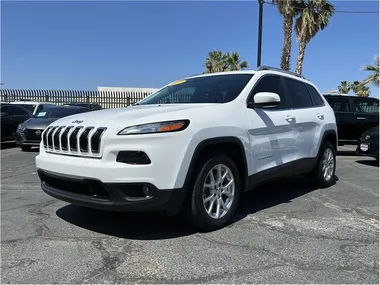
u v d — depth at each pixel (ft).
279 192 20.06
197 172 12.85
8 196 18.83
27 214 15.60
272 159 16.43
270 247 12.15
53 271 10.39
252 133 15.06
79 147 12.51
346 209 16.79
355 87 120.78
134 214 15.39
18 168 28.35
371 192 20.24
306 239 12.92
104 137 11.91
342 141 38.27
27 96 76.84
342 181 23.38
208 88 16.33
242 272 10.38
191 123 12.60
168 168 11.89
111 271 10.39
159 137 11.80
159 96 17.57
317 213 16.10
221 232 13.47
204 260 11.10
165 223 14.33
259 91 16.28
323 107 21.33
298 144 18.30
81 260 11.09
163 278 10.01
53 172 13.05
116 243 12.39
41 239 12.75
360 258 11.43
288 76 19.01
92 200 12.18
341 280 10.00
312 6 66.08
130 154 11.74
